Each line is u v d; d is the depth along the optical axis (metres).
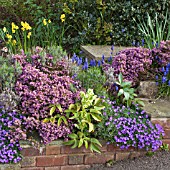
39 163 2.77
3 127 2.76
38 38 4.95
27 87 2.83
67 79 2.94
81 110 2.89
